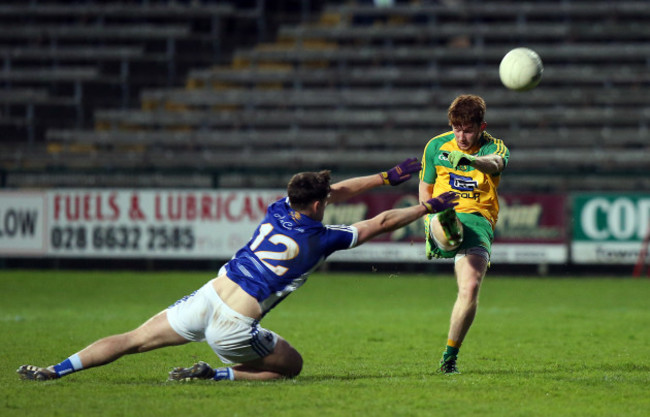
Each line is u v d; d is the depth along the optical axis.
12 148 113.81
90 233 88.25
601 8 130.38
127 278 81.56
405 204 85.06
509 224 85.62
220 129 118.25
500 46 129.25
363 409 21.14
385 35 129.12
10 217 88.88
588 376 27.61
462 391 23.81
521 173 86.44
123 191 87.81
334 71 122.81
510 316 51.97
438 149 29.56
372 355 34.50
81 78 123.62
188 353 34.38
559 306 59.62
